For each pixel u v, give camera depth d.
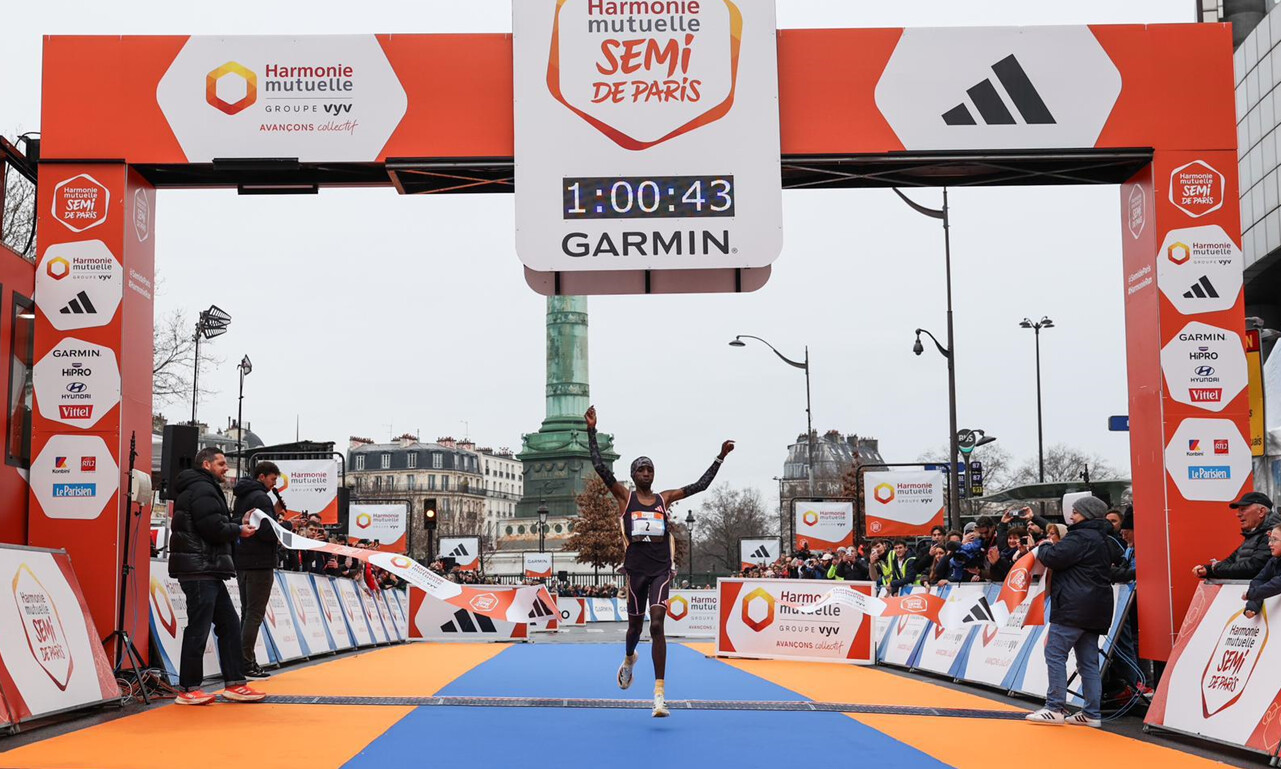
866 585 18.03
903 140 11.51
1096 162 11.62
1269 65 44.56
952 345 25.98
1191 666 9.32
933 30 11.58
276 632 14.86
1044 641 11.91
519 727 9.01
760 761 7.57
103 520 10.96
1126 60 11.52
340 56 11.52
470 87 11.53
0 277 10.77
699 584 91.88
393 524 32.78
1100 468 83.44
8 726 7.98
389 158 11.42
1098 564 9.92
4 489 10.70
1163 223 11.41
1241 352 11.29
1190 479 11.17
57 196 11.27
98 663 9.72
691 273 11.76
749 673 15.44
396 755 7.54
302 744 7.92
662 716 9.65
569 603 51.28
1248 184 46.94
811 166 11.66
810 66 11.59
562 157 11.34
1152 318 11.48
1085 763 7.77
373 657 17.33
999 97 11.50
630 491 10.05
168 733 8.34
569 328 119.56
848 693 12.53
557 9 11.47
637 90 11.42
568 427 118.06
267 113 11.44
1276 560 8.44
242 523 10.62
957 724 9.76
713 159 11.39
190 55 11.46
